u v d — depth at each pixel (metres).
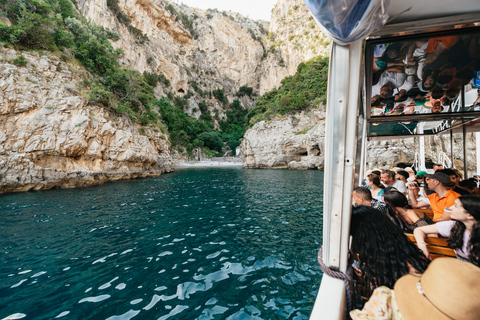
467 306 0.70
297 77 60.56
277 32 86.69
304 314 3.13
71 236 6.34
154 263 4.68
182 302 3.41
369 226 1.54
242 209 9.59
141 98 30.75
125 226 7.25
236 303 3.37
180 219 8.07
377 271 1.45
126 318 3.07
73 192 14.25
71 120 17.72
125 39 58.84
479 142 6.03
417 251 1.47
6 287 3.85
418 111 3.71
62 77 19.66
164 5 78.06
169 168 31.77
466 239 1.77
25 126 15.55
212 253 5.14
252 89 93.19
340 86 1.37
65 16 27.66
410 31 1.78
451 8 1.54
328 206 1.58
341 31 1.14
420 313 0.84
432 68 2.39
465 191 3.07
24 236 6.36
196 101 80.81
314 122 42.75
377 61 2.25
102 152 20.27
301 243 5.70
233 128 82.88
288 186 16.80
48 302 3.44
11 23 19.52
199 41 90.56
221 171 34.38
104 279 4.08
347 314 1.58
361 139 3.70
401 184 3.80
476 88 2.79
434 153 12.14
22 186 14.39
